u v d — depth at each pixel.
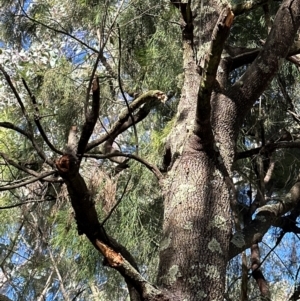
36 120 1.78
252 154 2.60
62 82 4.02
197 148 1.94
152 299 1.63
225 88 2.22
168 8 3.71
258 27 3.65
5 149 3.73
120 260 1.63
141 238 3.55
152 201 3.62
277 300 4.18
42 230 3.64
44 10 4.38
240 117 2.13
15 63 4.01
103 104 3.96
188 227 1.79
